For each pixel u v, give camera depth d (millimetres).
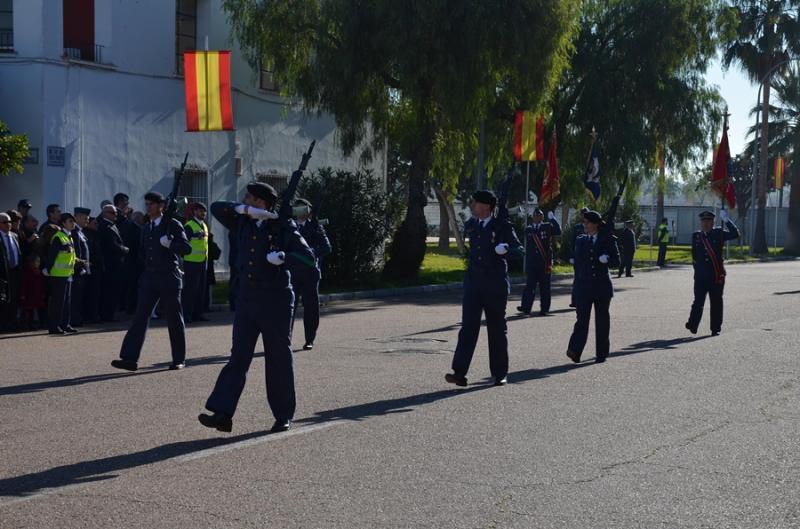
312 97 26625
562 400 9633
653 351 13539
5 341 14266
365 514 5836
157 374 11156
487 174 36125
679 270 38969
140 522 5668
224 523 5656
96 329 15914
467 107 26188
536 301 22828
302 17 25938
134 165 23859
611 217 12344
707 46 34875
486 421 8578
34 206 21578
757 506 6066
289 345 8125
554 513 5883
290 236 7945
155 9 24297
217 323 16938
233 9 26297
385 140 30516
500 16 25547
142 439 7801
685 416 8836
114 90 23234
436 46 25062
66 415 8758
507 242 10375
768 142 59406
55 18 21781
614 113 34094
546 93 27875
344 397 9758
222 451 7398
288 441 7758
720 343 14469
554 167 31109
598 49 35125
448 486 6461
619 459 7215
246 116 27281
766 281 30703
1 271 15055
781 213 76750
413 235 27500
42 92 21500
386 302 22234
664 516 5844
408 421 8562
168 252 11305
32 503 6039
